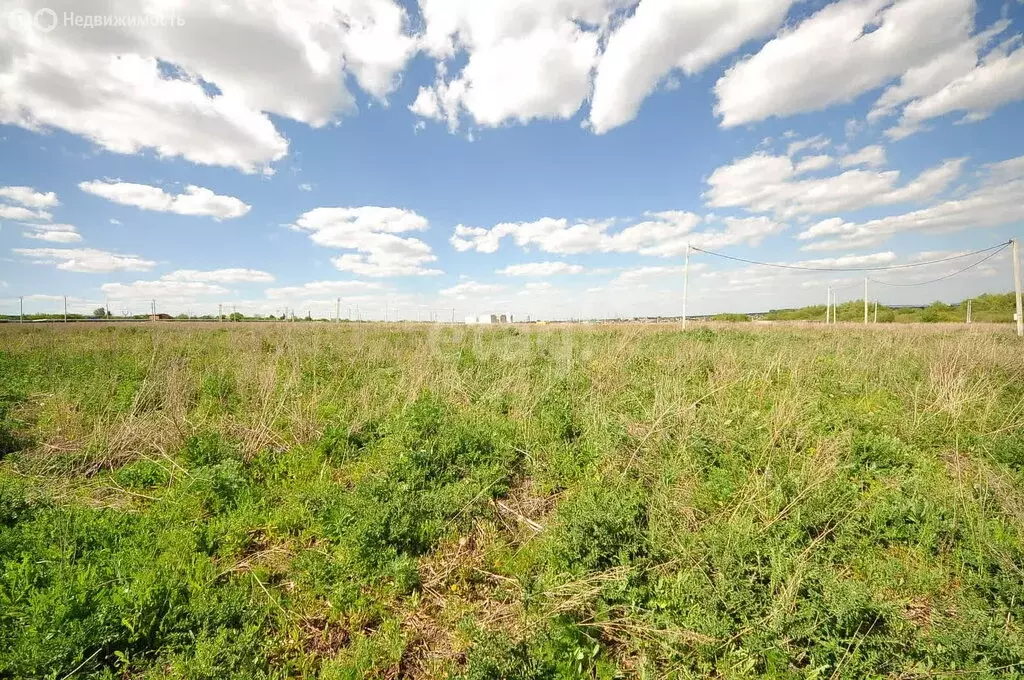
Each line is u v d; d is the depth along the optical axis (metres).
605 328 20.72
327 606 3.29
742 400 7.18
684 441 5.34
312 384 8.88
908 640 2.76
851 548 3.65
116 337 16.91
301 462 5.51
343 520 3.95
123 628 2.77
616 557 3.50
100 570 3.21
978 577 3.20
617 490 4.40
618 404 7.09
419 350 11.56
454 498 4.44
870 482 4.78
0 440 5.77
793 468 4.71
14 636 2.58
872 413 6.59
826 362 10.29
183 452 5.43
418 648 2.96
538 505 4.66
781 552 3.31
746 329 22.73
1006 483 4.23
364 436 6.14
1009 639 2.61
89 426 6.43
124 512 4.36
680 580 3.20
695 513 4.11
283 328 23.06
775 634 2.72
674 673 2.68
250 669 2.67
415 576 3.49
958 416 6.01
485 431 5.81
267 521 4.21
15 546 3.40
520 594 3.32
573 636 2.82
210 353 12.88
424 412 6.10
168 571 3.33
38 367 10.40
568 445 5.62
